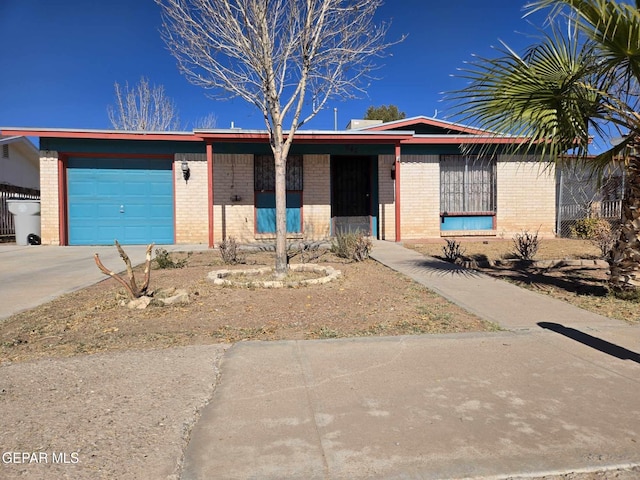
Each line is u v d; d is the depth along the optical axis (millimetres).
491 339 4598
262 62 7414
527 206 15008
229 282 7148
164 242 14273
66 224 13852
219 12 7758
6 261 10453
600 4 4758
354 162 15086
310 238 14539
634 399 3244
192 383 3543
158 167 14203
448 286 7305
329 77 8258
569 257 10539
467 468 2434
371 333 4871
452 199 14938
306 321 5336
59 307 6141
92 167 13953
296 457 2535
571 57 6246
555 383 3527
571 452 2578
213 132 12695
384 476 2367
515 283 7680
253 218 14359
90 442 2697
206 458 2531
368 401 3225
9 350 4398
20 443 2686
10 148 22828
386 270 8914
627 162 6535
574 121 6145
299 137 13109
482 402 3201
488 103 6293
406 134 13438
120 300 6219
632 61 5422
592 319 5359
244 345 4410
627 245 6465
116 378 3645
